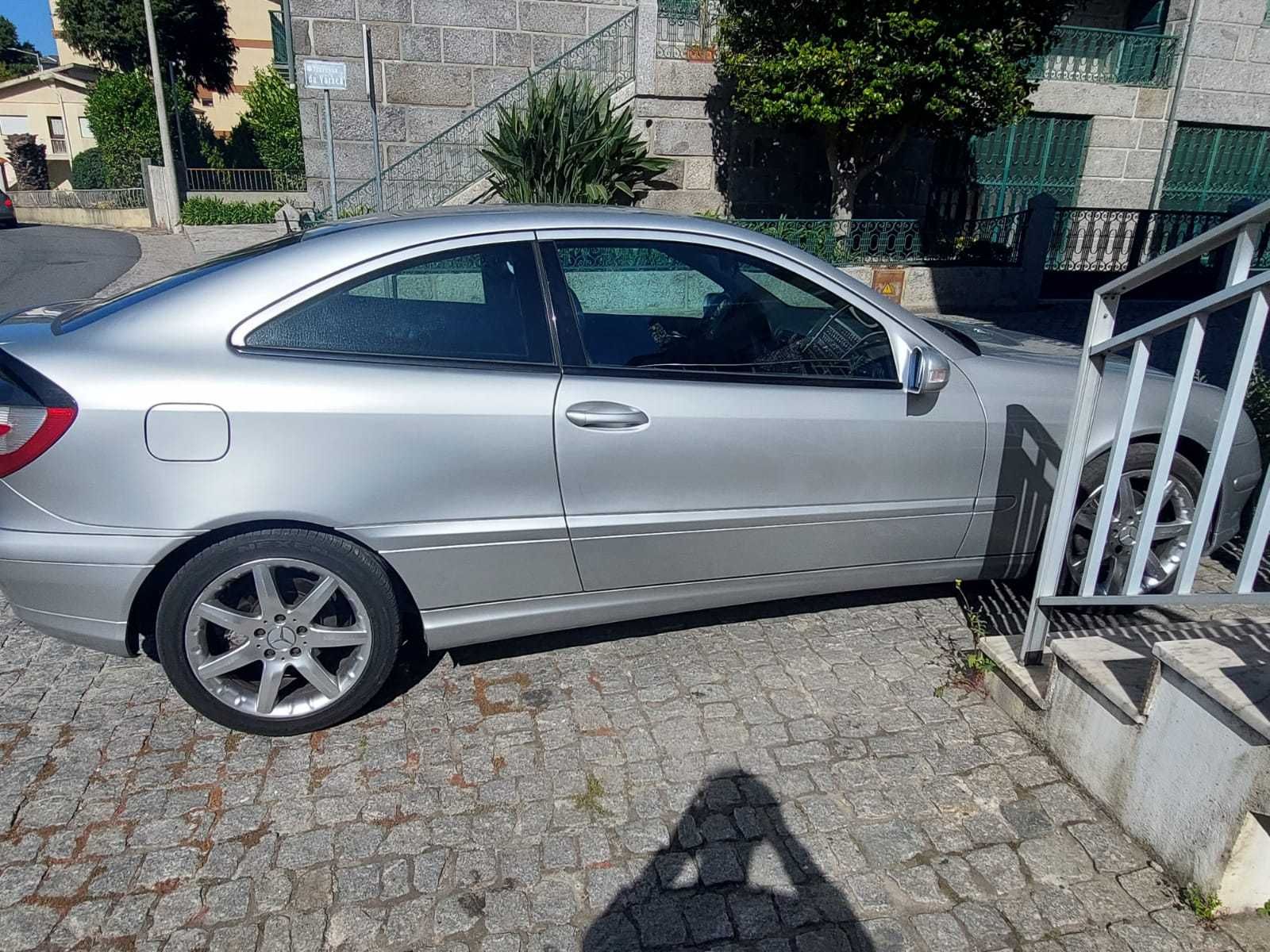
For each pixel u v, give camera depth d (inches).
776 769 108.1
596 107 407.8
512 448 109.4
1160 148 605.3
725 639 137.2
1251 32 585.9
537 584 117.3
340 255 108.9
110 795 103.7
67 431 98.6
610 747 112.3
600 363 114.5
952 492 128.7
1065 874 92.3
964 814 100.7
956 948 84.1
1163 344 318.7
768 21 384.5
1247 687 83.3
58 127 1496.1
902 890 90.7
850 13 367.2
